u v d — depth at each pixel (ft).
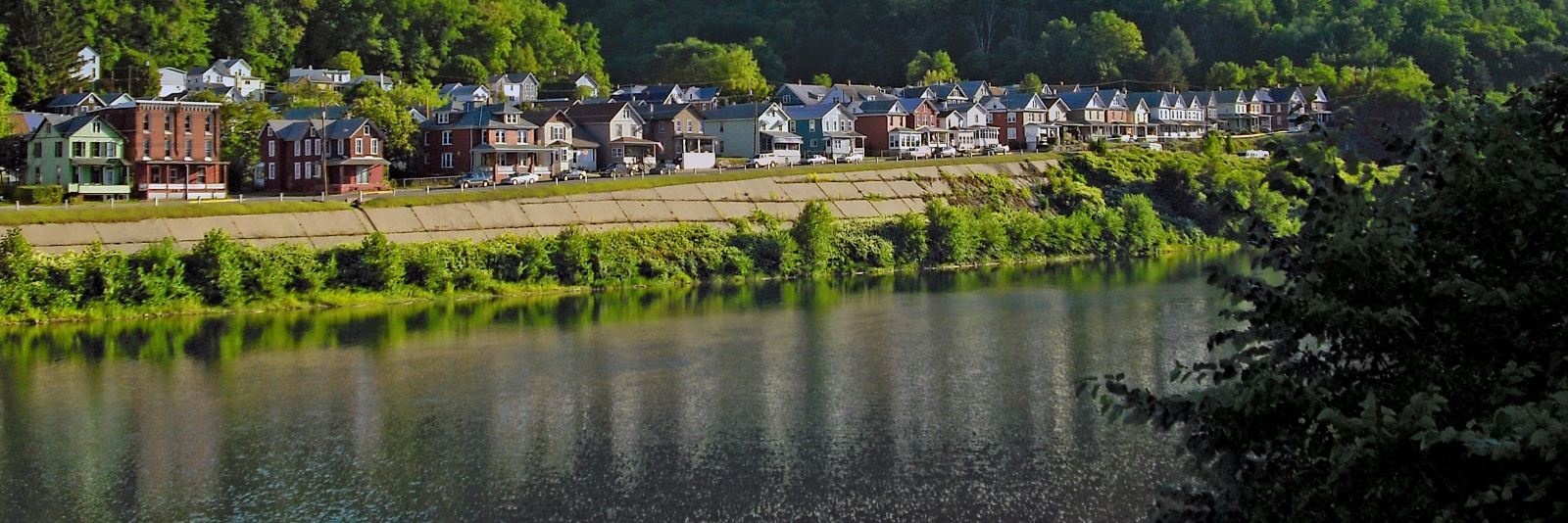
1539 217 56.39
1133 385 174.91
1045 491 129.70
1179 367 68.13
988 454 142.41
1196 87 653.71
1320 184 61.98
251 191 357.00
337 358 203.31
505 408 168.96
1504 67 616.80
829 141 456.45
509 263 278.67
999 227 349.41
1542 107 58.95
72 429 160.56
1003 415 159.22
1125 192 398.62
